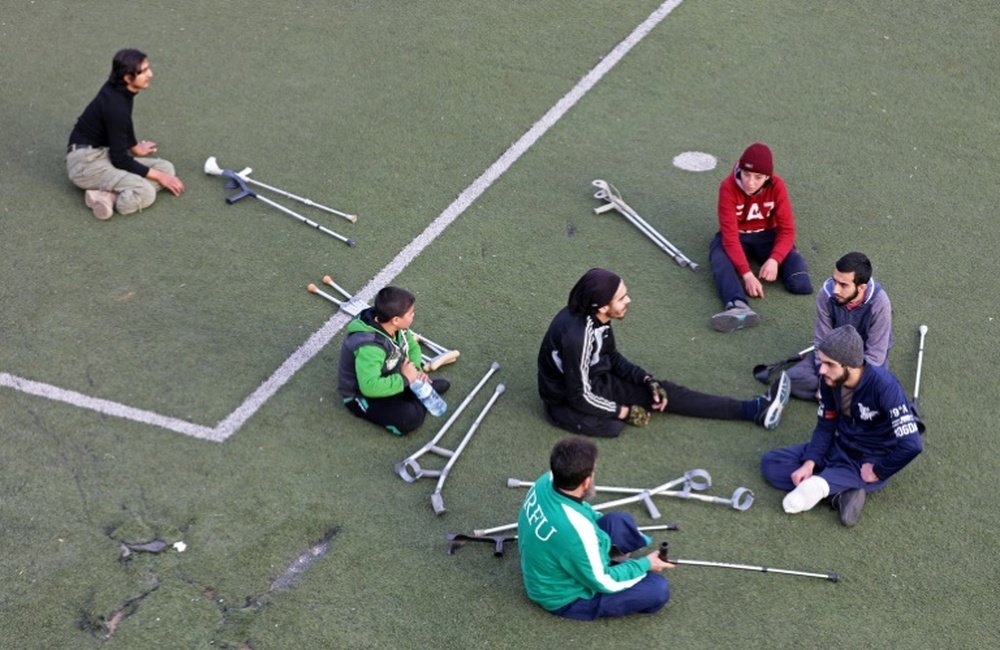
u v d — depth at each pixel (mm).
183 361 7125
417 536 5977
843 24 11305
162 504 6121
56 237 8203
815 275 8039
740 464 6465
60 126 9438
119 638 5418
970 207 8797
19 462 6363
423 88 10172
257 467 6367
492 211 8641
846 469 6078
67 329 7352
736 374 7148
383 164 9148
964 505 6211
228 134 9438
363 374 6301
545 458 6488
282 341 7320
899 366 7223
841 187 8992
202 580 5715
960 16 11438
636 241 8375
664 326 7547
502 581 5723
